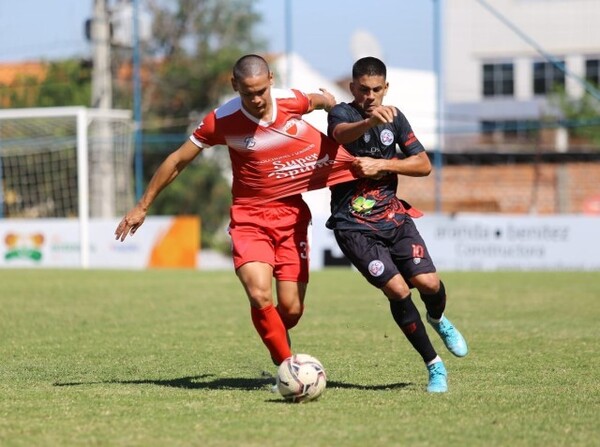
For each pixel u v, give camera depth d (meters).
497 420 16.36
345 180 19.58
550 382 20.77
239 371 23.02
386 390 19.67
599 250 63.09
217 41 116.81
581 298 43.38
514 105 124.69
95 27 80.06
